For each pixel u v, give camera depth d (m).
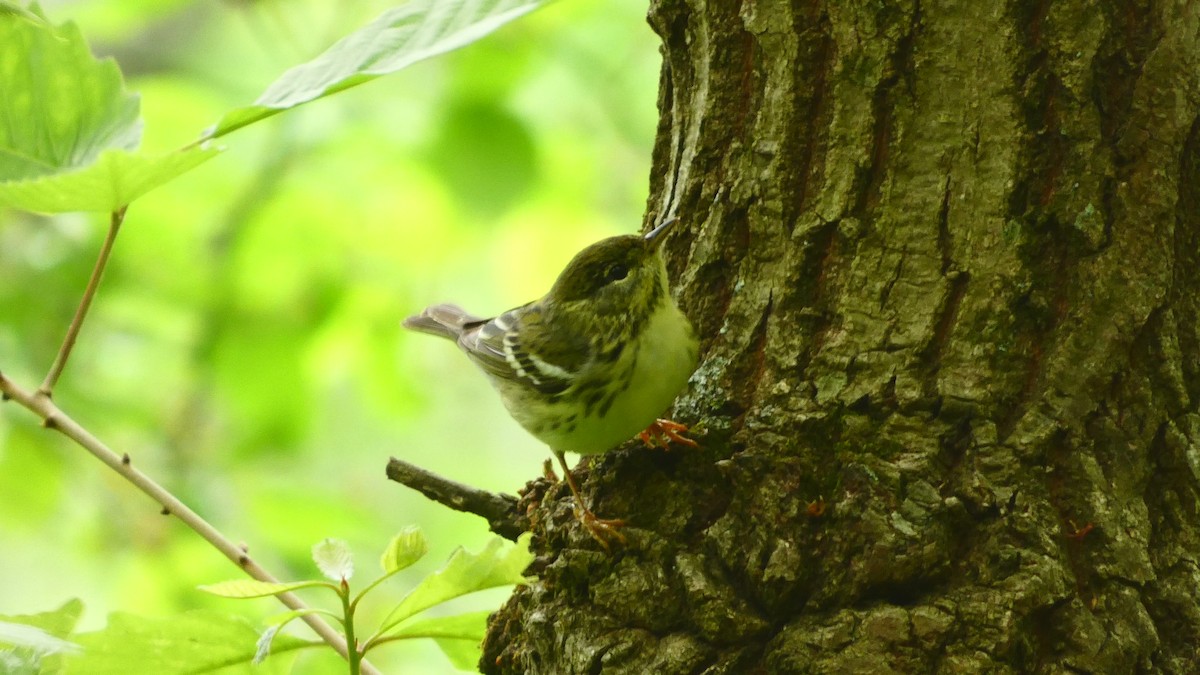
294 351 16.86
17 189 6.08
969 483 6.96
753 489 7.21
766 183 7.93
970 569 6.75
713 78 8.29
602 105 18.27
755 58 8.05
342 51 5.57
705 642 6.87
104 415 16.66
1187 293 7.45
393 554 6.13
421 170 15.57
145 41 20.11
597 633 7.13
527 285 18.69
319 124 16.17
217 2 19.56
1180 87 7.31
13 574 20.11
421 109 16.16
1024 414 7.12
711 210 8.29
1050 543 6.74
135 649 6.73
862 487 6.97
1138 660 6.69
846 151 7.66
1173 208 7.30
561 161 17.98
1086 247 7.24
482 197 15.45
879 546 6.75
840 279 7.66
